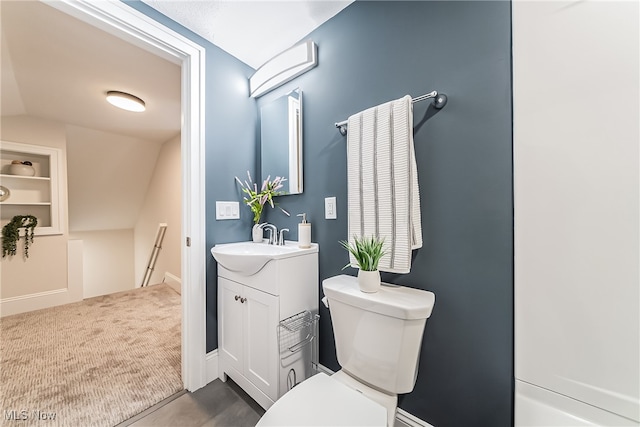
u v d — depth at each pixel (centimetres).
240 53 163
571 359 75
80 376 148
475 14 93
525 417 81
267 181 161
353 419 77
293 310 125
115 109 247
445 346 101
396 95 113
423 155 106
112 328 212
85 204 388
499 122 88
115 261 467
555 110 77
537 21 80
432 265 104
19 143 255
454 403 99
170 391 138
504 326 88
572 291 75
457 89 97
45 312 247
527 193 82
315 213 146
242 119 169
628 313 67
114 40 149
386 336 90
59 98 222
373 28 121
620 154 68
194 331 141
